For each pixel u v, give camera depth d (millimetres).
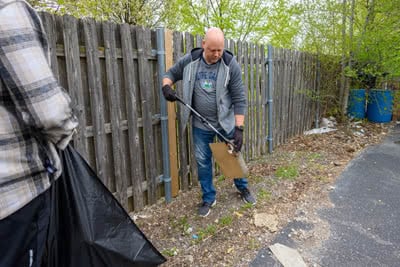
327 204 2814
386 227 2416
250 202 2805
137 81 2564
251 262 2004
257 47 3951
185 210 2736
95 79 2229
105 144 2375
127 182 2621
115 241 1453
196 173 3273
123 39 2373
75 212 1295
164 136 2811
